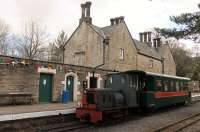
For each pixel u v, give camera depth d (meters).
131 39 32.47
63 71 20.14
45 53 48.06
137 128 12.59
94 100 13.10
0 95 15.53
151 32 43.41
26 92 17.39
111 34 29.08
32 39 42.62
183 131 11.80
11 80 16.53
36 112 12.59
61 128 12.05
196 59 55.94
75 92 21.05
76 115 13.69
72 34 31.62
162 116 16.92
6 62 16.27
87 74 22.27
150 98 16.78
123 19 31.23
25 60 17.38
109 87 16.33
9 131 11.02
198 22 17.06
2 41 42.19
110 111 13.59
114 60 28.94
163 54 41.12
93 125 13.34
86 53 29.77
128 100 15.12
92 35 29.47
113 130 12.06
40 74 18.59
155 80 18.05
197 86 48.94
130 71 15.44
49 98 19.25
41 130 11.38
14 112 12.59
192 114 17.75
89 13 30.62
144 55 34.94
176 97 21.80
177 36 17.89
